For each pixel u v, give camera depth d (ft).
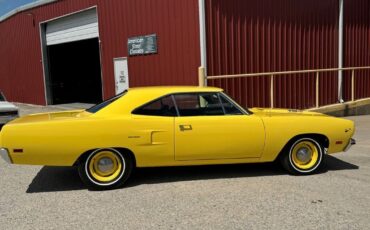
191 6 37.22
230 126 19.44
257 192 18.02
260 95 40.06
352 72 47.34
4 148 17.79
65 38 60.59
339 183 19.26
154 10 41.55
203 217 15.19
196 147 19.22
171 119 19.06
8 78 80.59
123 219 15.20
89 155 18.53
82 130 18.24
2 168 23.73
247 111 20.27
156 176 20.92
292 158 20.57
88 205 16.85
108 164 18.86
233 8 37.78
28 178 21.36
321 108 43.91
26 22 69.41
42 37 65.46
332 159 24.36
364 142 29.89
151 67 42.88
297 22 42.47
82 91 71.87
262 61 40.01
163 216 15.39
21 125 17.98
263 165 22.81
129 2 44.98
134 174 21.34
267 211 15.67
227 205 16.43
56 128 18.07
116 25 47.55
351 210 15.67
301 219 14.82
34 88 70.33
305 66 43.52
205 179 20.24
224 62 37.63
